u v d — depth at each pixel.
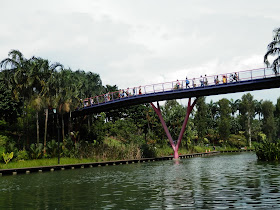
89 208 14.02
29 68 52.38
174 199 15.71
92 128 71.62
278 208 12.95
